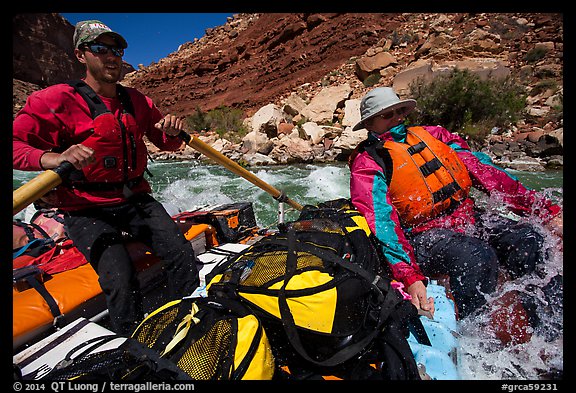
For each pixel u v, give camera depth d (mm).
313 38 27391
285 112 17000
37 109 1513
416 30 19141
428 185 1711
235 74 32688
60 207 1712
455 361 1313
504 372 1368
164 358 1010
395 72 16516
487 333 1507
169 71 38906
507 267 1691
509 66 13953
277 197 2842
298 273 1157
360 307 1158
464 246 1603
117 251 1641
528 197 1788
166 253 1833
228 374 944
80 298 1603
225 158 2219
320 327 1066
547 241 1606
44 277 1684
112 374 956
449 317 1406
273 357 1090
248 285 1164
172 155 13914
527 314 1488
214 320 1072
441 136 2018
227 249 2496
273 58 30172
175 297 1827
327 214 1730
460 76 11180
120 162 1745
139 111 1952
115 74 1714
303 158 11242
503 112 10883
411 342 1298
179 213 3006
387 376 1104
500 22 15977
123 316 1547
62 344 1373
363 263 1350
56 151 1659
